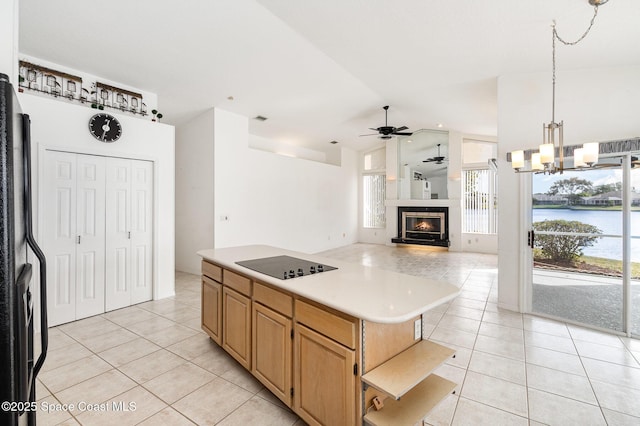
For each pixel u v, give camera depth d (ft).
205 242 18.30
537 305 12.01
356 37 11.27
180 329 10.61
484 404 6.66
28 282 3.54
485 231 27.32
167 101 16.51
